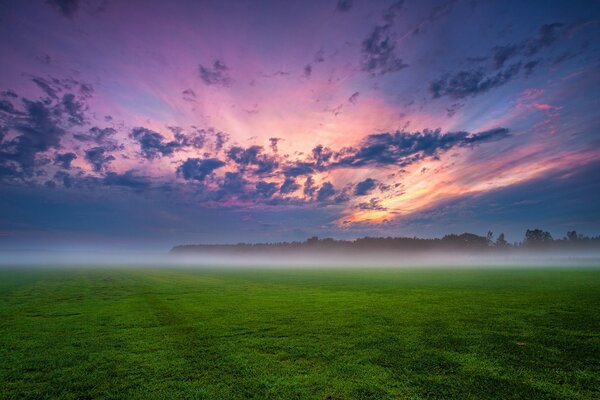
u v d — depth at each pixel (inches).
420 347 499.8
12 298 1111.0
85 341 543.8
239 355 465.4
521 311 806.5
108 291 1352.1
